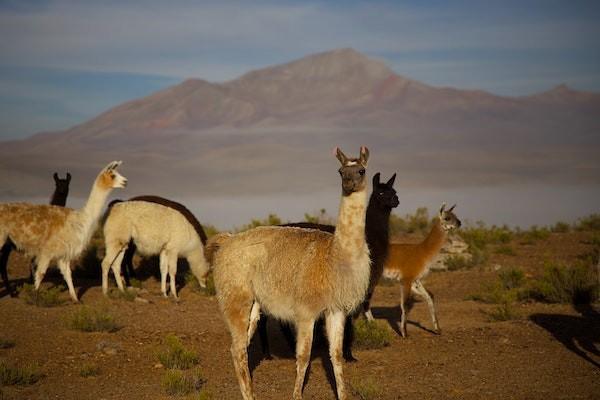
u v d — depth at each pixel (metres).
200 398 10.57
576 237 29.25
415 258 14.86
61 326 15.55
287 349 14.34
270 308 10.80
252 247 10.93
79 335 14.93
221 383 11.98
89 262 22.16
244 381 10.84
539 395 10.78
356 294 10.28
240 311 10.98
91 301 18.38
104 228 19.33
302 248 10.48
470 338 14.59
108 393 11.43
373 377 12.09
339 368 10.48
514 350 13.45
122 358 13.45
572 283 17.86
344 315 10.58
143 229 19.31
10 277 21.38
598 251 24.34
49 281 20.95
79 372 12.50
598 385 11.13
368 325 14.36
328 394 11.30
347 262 10.16
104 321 15.38
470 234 28.19
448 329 15.55
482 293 18.98
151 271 23.47
